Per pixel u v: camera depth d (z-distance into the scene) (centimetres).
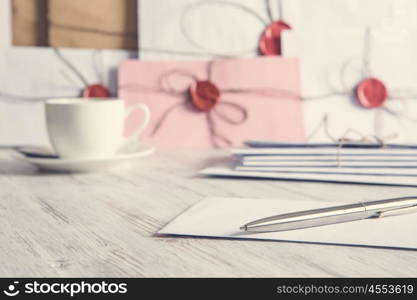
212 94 85
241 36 87
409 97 85
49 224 43
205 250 36
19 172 66
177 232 39
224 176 61
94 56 88
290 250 35
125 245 38
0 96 86
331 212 40
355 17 86
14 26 88
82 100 69
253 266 33
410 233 37
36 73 87
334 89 85
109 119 64
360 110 85
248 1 86
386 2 86
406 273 31
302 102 85
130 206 48
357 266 32
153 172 65
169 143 85
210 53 87
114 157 62
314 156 59
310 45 85
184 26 87
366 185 55
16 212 47
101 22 88
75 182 59
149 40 87
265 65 85
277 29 86
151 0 86
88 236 40
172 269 33
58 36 88
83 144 63
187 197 51
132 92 86
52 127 64
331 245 36
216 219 42
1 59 86
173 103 86
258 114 85
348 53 85
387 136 85
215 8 86
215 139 85
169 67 86
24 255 36
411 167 57
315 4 86
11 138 86
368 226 39
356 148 60
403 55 85
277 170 59
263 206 46
